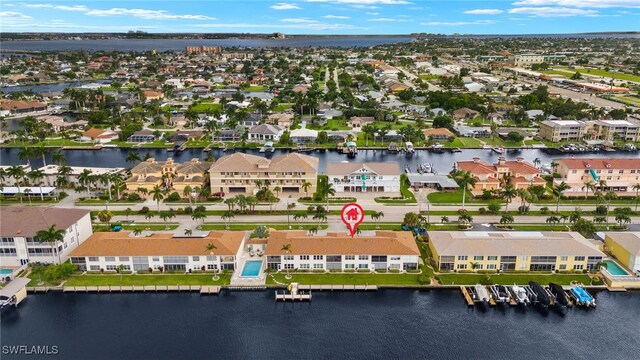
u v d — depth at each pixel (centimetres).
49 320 12450
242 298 13462
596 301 13362
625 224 17550
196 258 14425
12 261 14775
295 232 15650
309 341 11775
